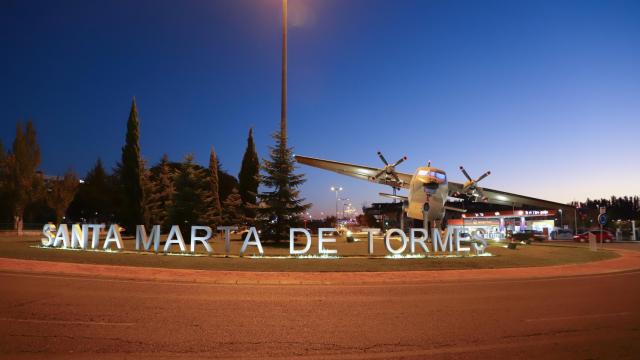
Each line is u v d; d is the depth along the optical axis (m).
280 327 7.84
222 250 23.27
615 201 101.75
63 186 52.69
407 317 8.86
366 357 6.19
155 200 40.03
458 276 16.52
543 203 41.50
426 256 21.77
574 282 15.23
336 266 17.97
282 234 28.33
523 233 50.66
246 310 9.32
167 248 20.84
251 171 42.41
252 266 17.47
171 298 10.62
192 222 30.80
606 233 50.09
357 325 8.09
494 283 14.77
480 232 25.34
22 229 53.47
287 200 28.62
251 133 43.06
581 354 6.43
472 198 39.28
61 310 8.88
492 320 8.65
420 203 31.47
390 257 21.03
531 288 13.53
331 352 6.40
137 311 8.96
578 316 9.10
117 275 14.54
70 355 6.03
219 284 13.41
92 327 7.55
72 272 14.84
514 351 6.54
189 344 6.67
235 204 48.97
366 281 14.73
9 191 47.53
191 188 31.19
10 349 6.24
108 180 70.44
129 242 27.42
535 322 8.49
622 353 6.50
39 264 16.69
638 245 42.19
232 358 6.07
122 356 6.04
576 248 33.00
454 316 9.01
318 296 11.44
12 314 8.43
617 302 10.91
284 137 28.23
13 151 47.78
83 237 22.14
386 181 37.53
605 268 20.34
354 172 38.44
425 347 6.71
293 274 16.02
